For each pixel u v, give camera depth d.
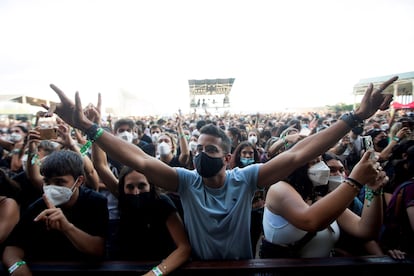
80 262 1.34
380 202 1.41
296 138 2.76
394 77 1.19
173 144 4.04
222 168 1.35
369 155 1.17
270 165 1.34
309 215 1.20
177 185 1.39
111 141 1.25
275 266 1.27
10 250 1.41
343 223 1.61
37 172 2.05
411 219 1.49
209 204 1.36
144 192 1.54
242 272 1.27
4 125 8.15
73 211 1.53
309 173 1.55
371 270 1.28
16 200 1.71
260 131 6.98
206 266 1.29
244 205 1.35
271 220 1.51
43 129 2.01
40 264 1.32
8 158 3.62
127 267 1.30
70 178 1.49
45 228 1.45
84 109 1.48
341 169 1.82
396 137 3.39
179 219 1.53
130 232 1.57
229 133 4.79
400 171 1.86
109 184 1.95
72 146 2.49
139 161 1.29
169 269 1.25
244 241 1.37
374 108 1.21
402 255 1.34
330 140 1.25
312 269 1.27
